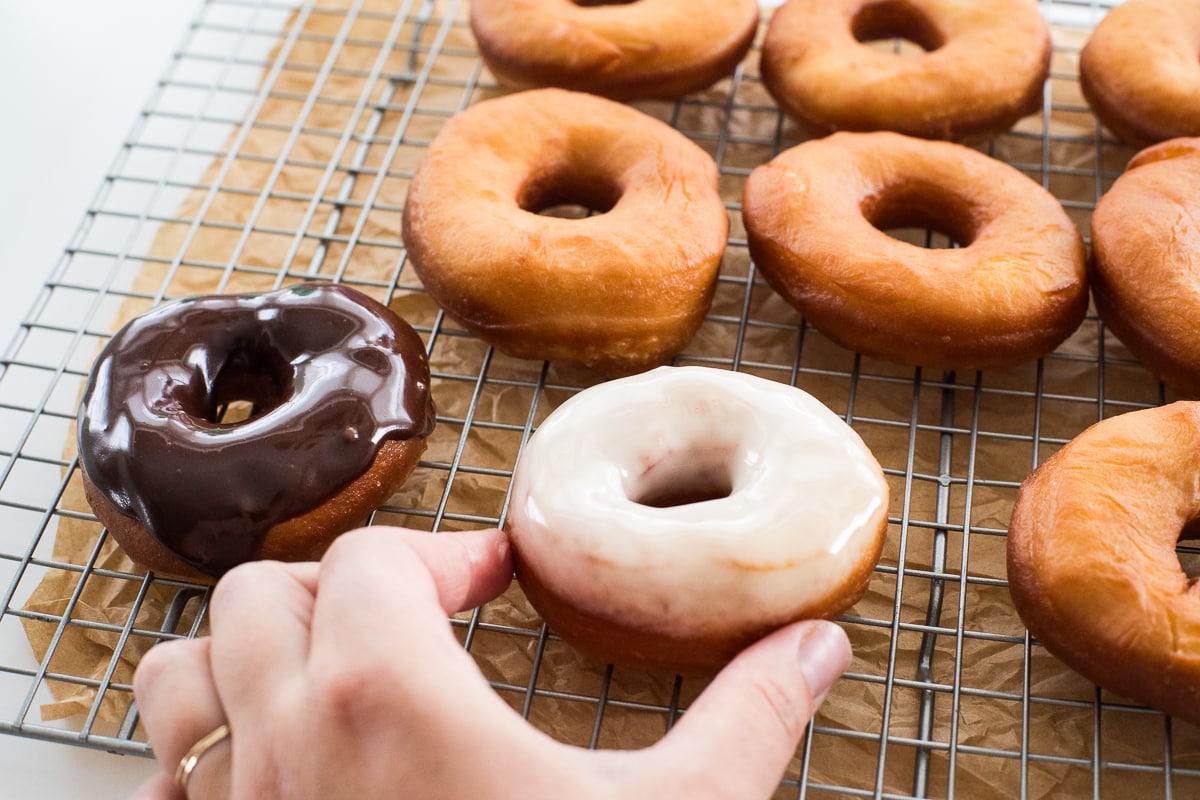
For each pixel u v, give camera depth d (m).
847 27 0.50
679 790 0.31
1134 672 0.35
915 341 0.41
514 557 0.37
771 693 0.33
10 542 0.42
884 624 0.39
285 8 0.55
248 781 0.32
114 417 0.39
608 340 0.42
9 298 0.48
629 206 0.43
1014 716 0.38
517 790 0.31
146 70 0.55
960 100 0.47
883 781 0.37
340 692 0.31
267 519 0.38
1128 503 0.37
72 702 0.39
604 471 0.37
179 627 0.40
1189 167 0.43
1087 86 0.48
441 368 0.45
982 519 0.41
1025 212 0.44
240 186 0.51
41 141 0.52
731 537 0.35
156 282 0.48
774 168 0.44
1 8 0.56
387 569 0.33
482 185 0.44
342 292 0.42
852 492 0.37
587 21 0.48
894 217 0.46
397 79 0.53
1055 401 0.44
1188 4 0.49
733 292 0.47
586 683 0.39
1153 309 0.41
